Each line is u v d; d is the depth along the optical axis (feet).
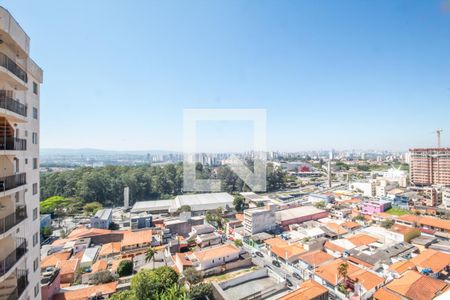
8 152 35.91
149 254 93.66
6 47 37.73
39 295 50.03
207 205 189.06
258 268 99.30
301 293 70.38
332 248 114.83
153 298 63.16
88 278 88.74
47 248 126.11
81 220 181.57
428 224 145.18
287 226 159.74
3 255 37.14
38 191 50.24
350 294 78.18
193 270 84.74
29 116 46.03
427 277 77.00
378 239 127.75
